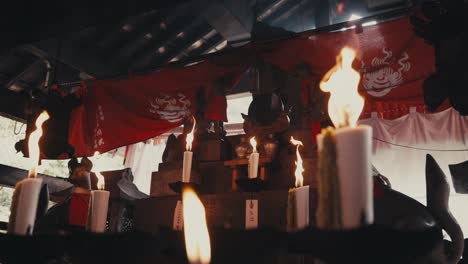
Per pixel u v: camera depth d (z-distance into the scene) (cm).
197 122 486
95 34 771
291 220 192
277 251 123
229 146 473
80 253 166
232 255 128
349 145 95
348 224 92
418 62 446
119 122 626
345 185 94
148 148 902
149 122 602
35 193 164
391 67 453
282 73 488
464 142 645
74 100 652
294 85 544
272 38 525
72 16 489
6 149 1170
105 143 630
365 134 95
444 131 657
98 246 161
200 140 473
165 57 835
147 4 462
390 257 96
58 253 172
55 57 767
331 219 94
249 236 124
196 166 452
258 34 541
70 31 517
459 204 638
